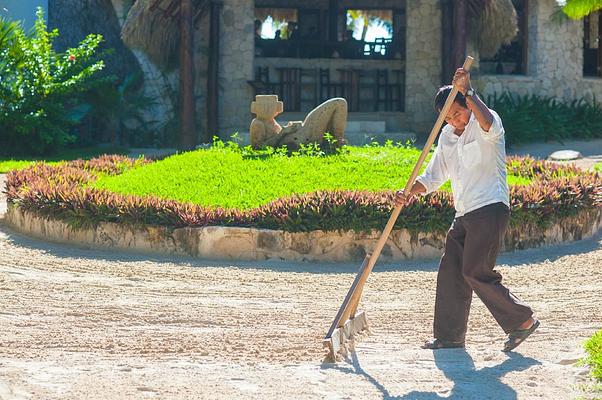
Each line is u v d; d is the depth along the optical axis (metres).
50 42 51.09
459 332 12.26
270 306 15.48
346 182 24.36
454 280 12.17
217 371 10.77
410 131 50.47
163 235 20.81
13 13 53.34
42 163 29.84
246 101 49.16
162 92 48.12
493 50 49.31
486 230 11.61
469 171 11.73
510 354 11.73
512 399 9.63
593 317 14.38
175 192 23.70
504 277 18.12
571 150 43.16
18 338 12.59
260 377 10.46
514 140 44.88
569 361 11.22
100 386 9.91
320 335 13.22
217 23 48.06
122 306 15.09
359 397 9.66
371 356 11.77
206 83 48.81
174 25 47.03
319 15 61.78
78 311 14.58
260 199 22.66
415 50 50.41
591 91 52.25
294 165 26.48
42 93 43.22
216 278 17.98
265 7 61.72
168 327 13.70
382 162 26.91
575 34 51.19
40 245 21.30
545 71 50.12
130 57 51.97
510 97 48.44
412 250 20.45
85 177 26.27
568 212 21.66
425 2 50.22
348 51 56.22
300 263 20.11
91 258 19.92
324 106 29.45
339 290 17.02
